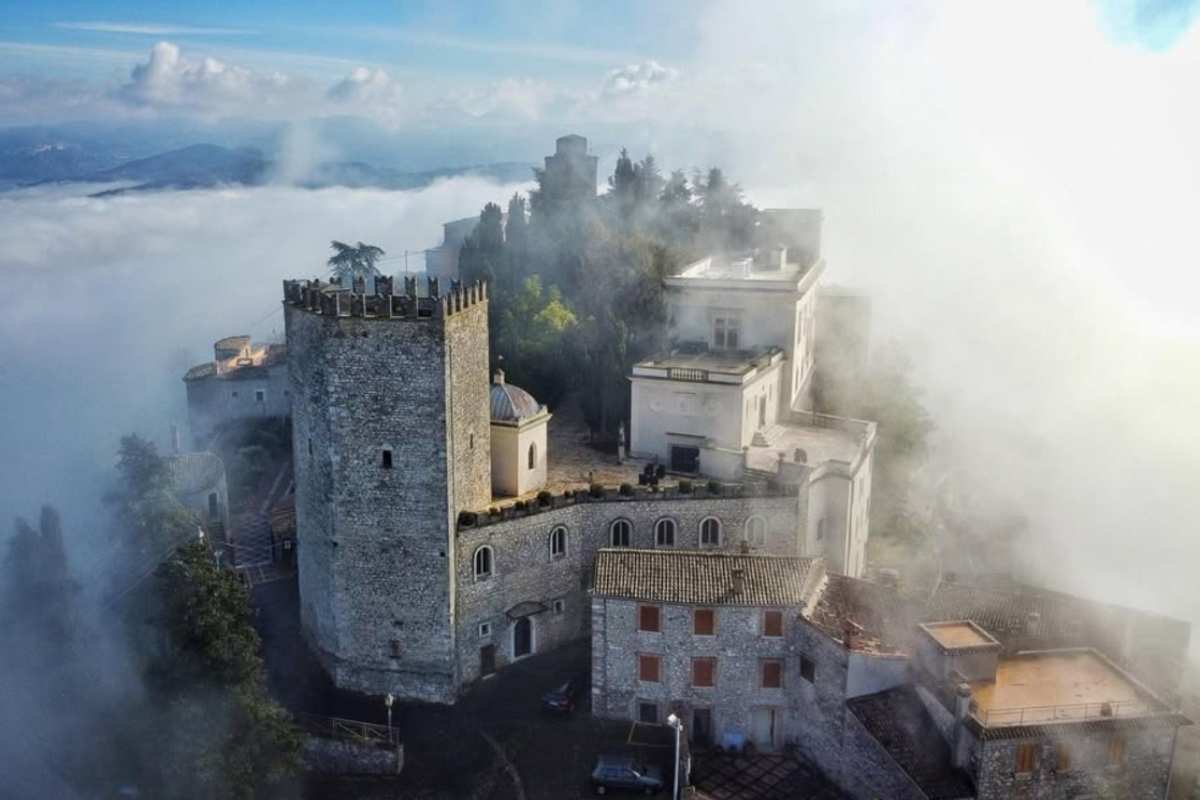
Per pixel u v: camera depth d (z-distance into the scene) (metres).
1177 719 52.47
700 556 63.25
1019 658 59.31
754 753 60.88
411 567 64.19
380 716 64.06
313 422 64.69
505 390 71.31
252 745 55.12
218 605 57.00
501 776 58.59
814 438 82.25
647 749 60.19
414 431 62.22
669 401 77.75
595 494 70.62
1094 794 52.41
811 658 58.88
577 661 70.12
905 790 52.41
